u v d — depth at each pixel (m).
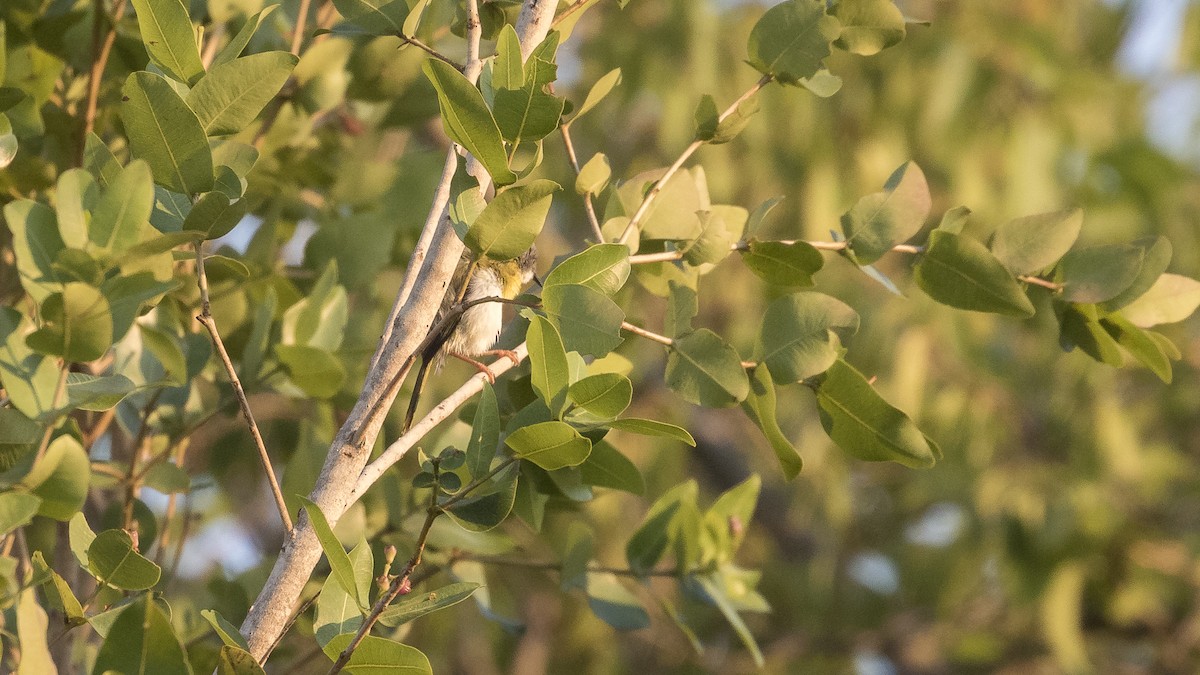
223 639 6.14
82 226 6.11
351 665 6.15
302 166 6.61
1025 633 11.88
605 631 10.95
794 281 6.30
